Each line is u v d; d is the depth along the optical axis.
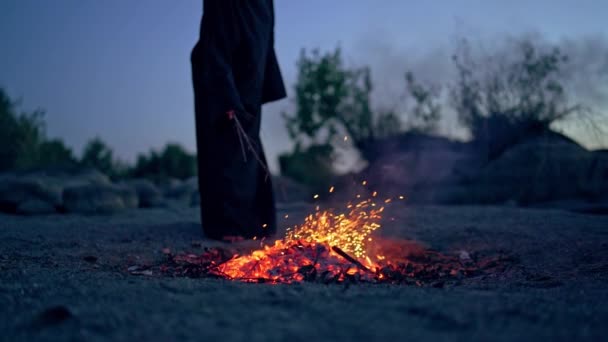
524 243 6.17
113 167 22.02
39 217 9.66
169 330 2.48
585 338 2.38
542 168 12.84
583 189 12.74
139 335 2.42
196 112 6.64
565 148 13.24
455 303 2.95
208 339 2.36
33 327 2.60
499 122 13.76
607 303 3.14
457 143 14.76
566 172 12.84
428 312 2.75
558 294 3.51
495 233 6.85
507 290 3.80
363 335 2.40
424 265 5.30
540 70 13.27
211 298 3.12
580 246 5.61
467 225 7.55
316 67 16.22
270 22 6.75
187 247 6.21
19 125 18.34
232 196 6.58
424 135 14.90
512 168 12.99
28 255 5.40
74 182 12.26
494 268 5.24
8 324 2.67
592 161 13.04
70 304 3.01
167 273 4.79
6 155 17.77
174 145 24.84
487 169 13.14
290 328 2.50
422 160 13.79
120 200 10.66
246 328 2.51
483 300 3.08
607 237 6.04
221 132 6.54
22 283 3.77
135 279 4.06
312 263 4.39
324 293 3.28
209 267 4.73
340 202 11.28
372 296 3.20
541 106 13.46
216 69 6.07
